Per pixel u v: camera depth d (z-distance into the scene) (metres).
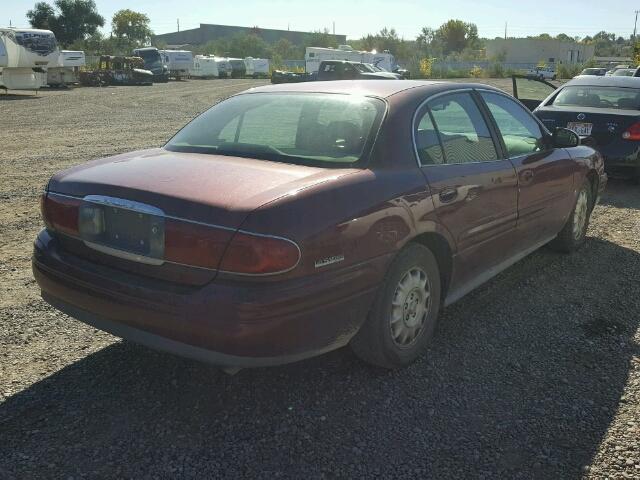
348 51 51.62
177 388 3.29
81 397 3.18
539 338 3.97
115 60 44.69
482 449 2.82
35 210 7.05
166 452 2.76
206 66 58.34
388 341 3.30
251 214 2.67
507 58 96.88
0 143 12.58
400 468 2.68
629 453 2.79
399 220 3.18
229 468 2.66
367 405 3.15
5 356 3.59
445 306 3.82
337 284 2.87
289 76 45.44
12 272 5.00
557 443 2.87
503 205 4.13
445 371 3.52
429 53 105.44
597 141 8.36
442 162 3.65
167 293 2.77
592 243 6.12
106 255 3.05
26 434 2.86
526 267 5.36
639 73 21.06
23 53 28.34
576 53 101.44
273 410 3.10
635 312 4.43
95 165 3.47
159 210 2.82
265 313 2.64
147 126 16.22
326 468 2.67
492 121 4.28
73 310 3.16
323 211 2.83
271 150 3.39
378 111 3.48
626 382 3.43
